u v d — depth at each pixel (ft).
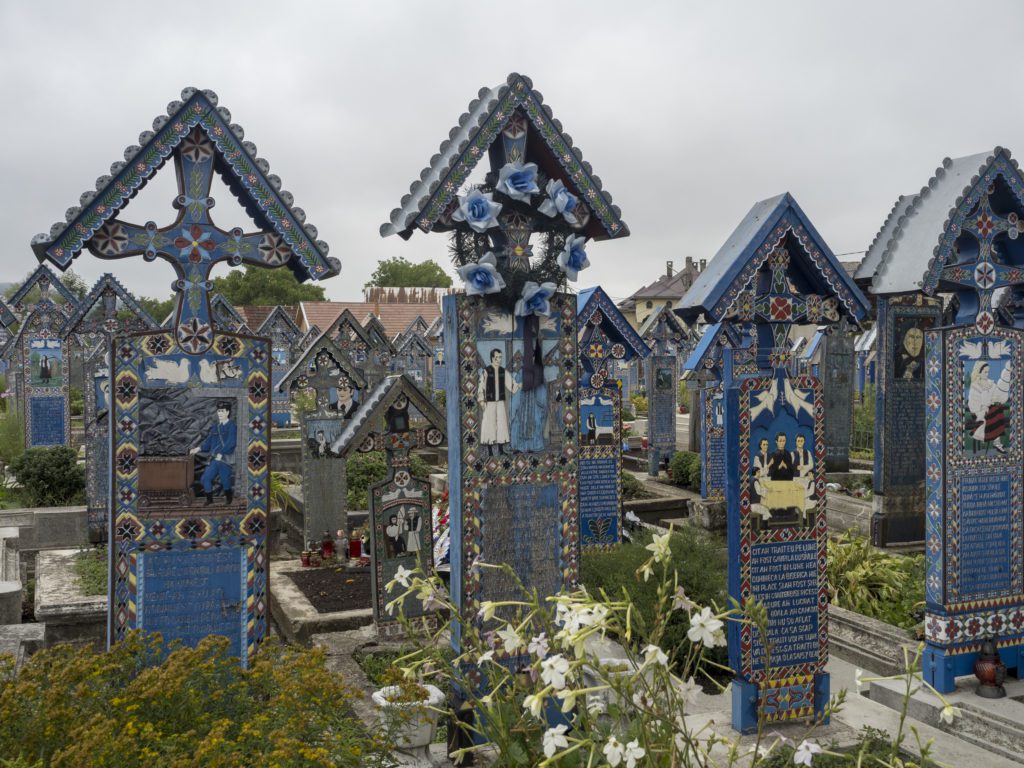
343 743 19.22
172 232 25.27
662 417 76.79
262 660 21.66
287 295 227.61
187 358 25.35
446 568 39.14
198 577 25.43
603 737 15.37
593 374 47.24
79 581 41.86
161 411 25.21
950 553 28.14
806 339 78.23
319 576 44.57
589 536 46.03
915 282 27.86
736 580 25.25
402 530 34.96
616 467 46.50
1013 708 26.35
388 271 302.04
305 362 48.42
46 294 75.56
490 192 24.94
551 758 12.92
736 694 25.16
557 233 25.64
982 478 28.55
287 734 18.33
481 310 24.79
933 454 28.27
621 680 14.89
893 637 32.83
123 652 21.62
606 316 48.08
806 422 25.85
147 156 24.70
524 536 25.29
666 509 64.03
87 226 24.30
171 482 25.25
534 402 25.32
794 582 25.71
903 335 46.88
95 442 48.93
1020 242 29.53
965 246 29.25
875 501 47.26
